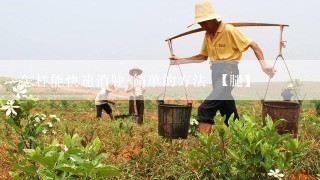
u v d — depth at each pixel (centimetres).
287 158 419
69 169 326
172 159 559
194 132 802
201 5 635
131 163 564
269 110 563
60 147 378
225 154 473
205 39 654
